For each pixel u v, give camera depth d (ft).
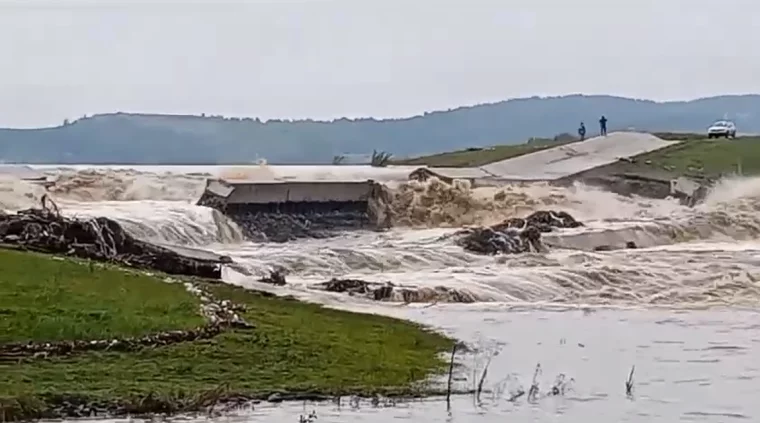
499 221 297.12
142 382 87.15
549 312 165.37
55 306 105.40
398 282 181.16
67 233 156.87
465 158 419.33
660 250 247.50
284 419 80.94
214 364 94.84
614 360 115.24
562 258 221.25
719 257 226.79
